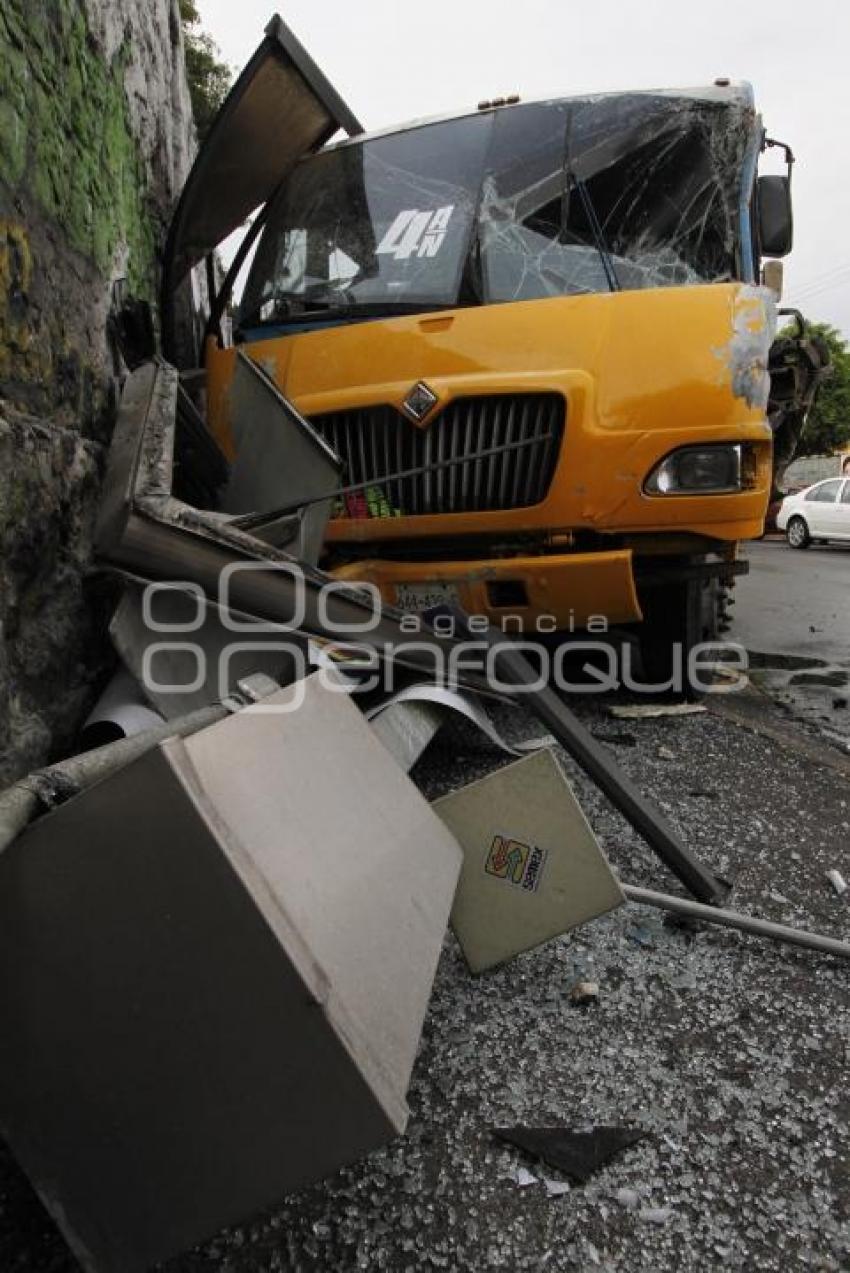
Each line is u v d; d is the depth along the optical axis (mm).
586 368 3117
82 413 2604
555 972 1955
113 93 3430
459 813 1895
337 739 1411
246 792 1099
